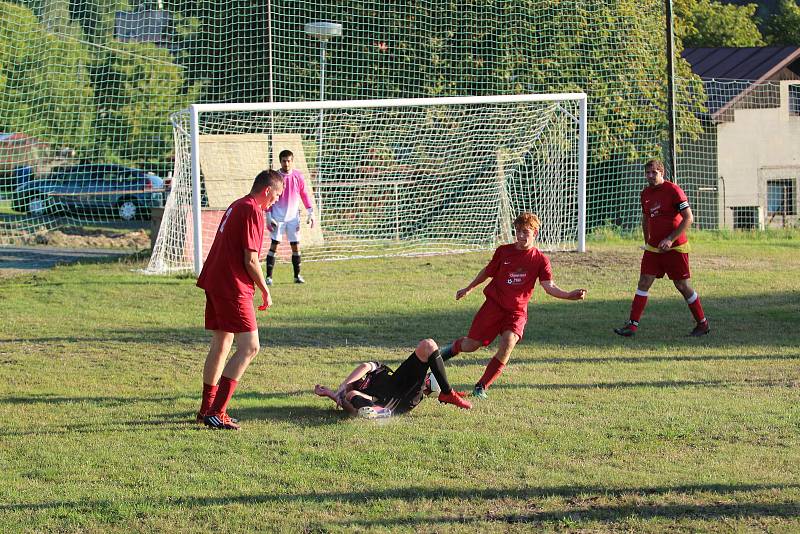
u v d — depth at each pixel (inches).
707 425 409.4
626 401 453.7
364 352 578.9
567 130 1129.4
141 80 1667.1
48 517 312.3
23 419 431.5
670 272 622.2
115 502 324.2
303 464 364.2
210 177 1061.8
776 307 724.0
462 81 1435.8
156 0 1630.2
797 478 339.9
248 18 1430.9
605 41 1433.3
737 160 1625.2
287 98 1444.4
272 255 859.4
